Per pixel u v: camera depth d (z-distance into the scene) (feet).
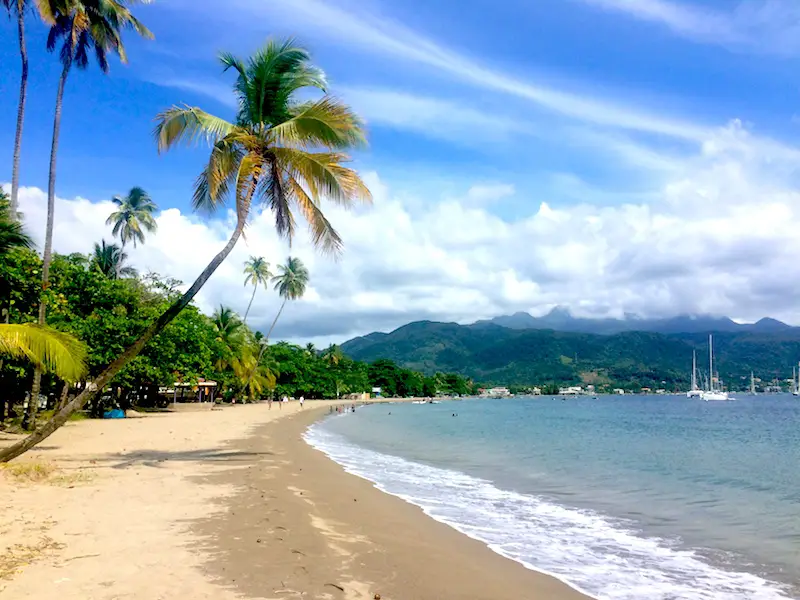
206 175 51.11
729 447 94.94
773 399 568.82
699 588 24.07
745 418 213.46
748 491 50.31
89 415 122.31
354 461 68.44
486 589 22.62
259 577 21.61
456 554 27.66
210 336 150.92
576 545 30.96
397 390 489.26
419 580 22.95
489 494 46.85
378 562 24.99
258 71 50.29
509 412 278.46
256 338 262.88
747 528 35.76
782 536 33.58
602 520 37.60
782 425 166.20
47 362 40.70
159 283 140.67
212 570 22.13
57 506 31.91
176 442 75.15
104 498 34.86
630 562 27.78
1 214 49.32
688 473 61.57
